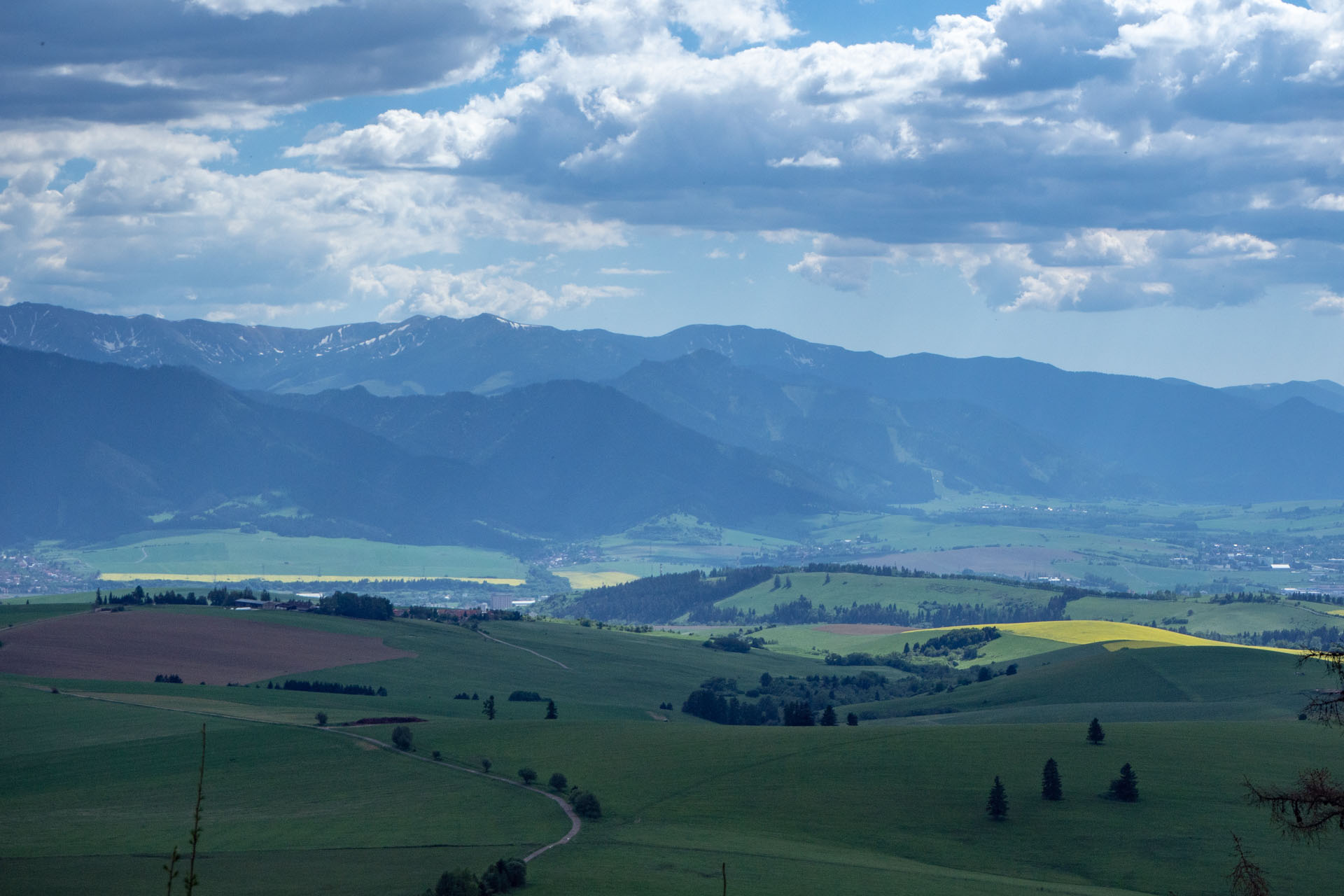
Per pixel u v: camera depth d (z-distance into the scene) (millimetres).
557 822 117875
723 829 115375
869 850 109188
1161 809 116562
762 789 127938
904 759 136625
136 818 122625
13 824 121062
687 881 95500
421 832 115000
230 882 96812
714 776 132875
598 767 138000
